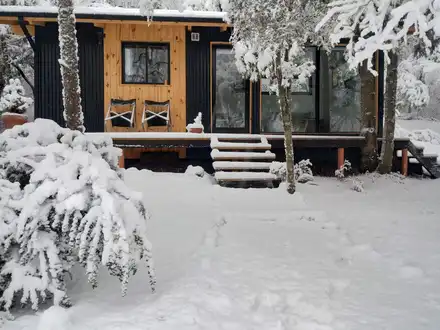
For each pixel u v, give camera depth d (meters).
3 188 3.62
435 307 3.76
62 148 3.77
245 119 11.10
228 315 3.56
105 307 3.65
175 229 5.74
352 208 7.19
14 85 12.48
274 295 3.90
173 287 4.05
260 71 8.91
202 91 10.98
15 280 3.44
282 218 6.41
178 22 10.00
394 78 9.56
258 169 8.90
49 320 3.22
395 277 4.42
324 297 3.93
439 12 3.96
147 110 10.84
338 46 11.02
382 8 4.41
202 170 9.20
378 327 3.41
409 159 11.28
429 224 6.27
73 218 3.47
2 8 9.80
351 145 9.98
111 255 3.32
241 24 6.77
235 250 5.07
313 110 11.19
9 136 4.04
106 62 10.76
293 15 6.53
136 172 8.99
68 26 6.50
